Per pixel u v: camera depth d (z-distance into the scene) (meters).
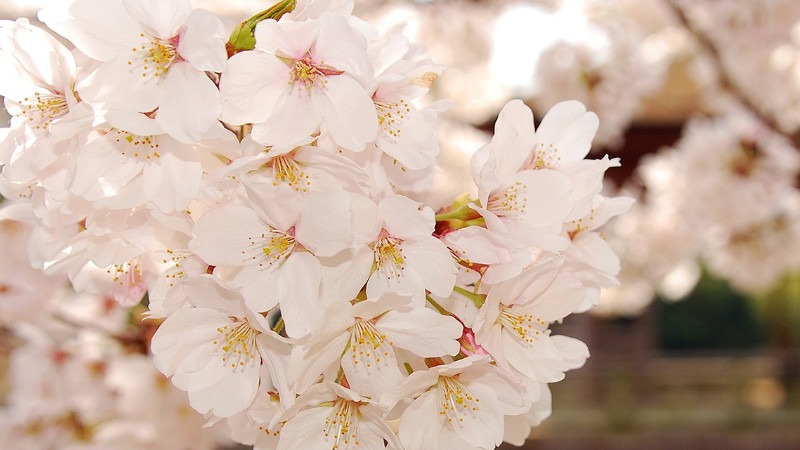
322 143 0.35
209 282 0.34
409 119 0.36
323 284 0.35
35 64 0.36
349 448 0.36
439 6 1.20
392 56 0.36
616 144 1.76
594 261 0.39
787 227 1.34
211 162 0.35
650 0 1.31
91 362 0.67
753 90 1.17
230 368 0.35
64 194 0.36
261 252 0.35
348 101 0.35
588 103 1.09
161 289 0.36
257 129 0.35
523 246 0.36
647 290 2.05
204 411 0.35
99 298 0.67
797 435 2.35
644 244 1.66
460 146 0.97
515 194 0.37
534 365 0.37
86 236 0.37
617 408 2.50
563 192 0.37
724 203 1.21
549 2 1.18
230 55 0.35
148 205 0.35
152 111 0.35
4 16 0.74
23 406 0.67
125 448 0.62
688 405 2.65
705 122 1.26
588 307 0.39
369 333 0.35
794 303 3.34
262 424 0.36
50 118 0.36
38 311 0.58
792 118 1.21
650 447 2.33
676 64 1.80
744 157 1.20
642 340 3.27
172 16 0.35
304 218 0.34
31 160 0.36
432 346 0.35
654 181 1.46
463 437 0.36
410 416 0.36
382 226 0.35
